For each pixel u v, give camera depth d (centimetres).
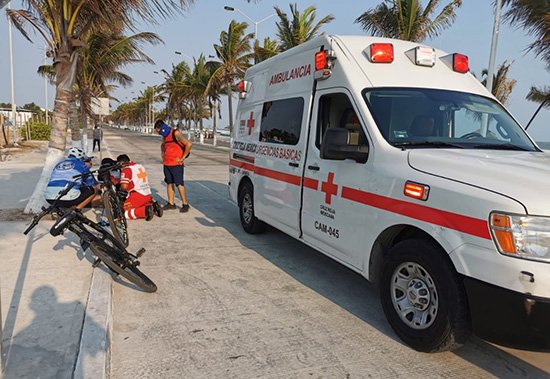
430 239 324
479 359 329
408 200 328
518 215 258
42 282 437
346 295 450
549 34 1269
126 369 302
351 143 395
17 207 800
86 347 313
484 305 273
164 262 538
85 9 759
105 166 573
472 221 279
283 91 562
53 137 746
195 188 1190
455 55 454
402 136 374
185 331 360
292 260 561
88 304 384
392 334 365
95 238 429
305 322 384
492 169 292
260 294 445
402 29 1800
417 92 411
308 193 468
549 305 249
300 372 305
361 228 378
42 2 738
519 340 264
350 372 307
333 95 444
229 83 3312
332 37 460
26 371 287
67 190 450
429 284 320
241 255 576
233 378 296
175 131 831
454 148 365
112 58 1719
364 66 421
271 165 569
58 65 741
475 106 423
